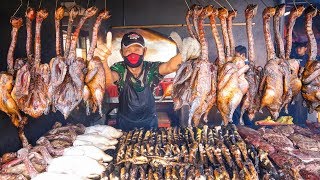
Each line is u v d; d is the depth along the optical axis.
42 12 3.40
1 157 3.74
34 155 3.79
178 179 3.44
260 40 6.55
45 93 3.50
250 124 6.46
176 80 3.49
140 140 4.59
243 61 3.48
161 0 6.52
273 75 3.41
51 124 5.24
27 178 3.46
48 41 5.07
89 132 4.84
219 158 3.88
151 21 6.57
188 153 4.01
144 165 3.80
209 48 6.52
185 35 6.56
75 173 3.54
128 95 6.75
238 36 6.53
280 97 3.47
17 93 3.41
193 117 3.61
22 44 4.30
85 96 3.63
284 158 3.86
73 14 3.38
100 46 5.83
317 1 6.69
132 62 6.64
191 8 3.39
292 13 3.47
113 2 6.53
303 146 4.38
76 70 3.42
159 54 6.63
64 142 4.41
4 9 3.80
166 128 5.27
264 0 6.47
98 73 3.53
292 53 7.17
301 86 3.59
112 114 6.85
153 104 6.76
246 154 3.99
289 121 6.43
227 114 3.47
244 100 3.60
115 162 3.91
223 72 3.38
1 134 3.80
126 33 6.59
